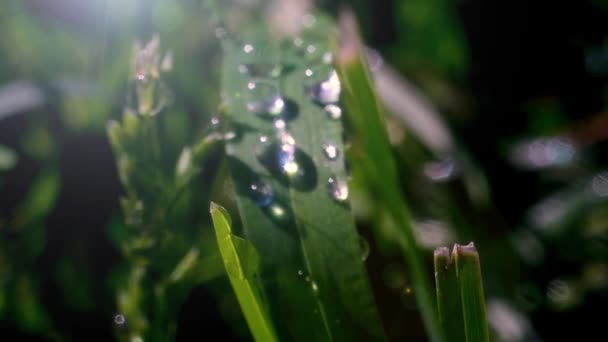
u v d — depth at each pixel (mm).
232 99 103
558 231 139
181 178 99
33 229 135
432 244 135
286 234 90
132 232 99
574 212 140
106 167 143
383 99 144
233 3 144
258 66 108
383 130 103
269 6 142
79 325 131
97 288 134
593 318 129
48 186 138
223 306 133
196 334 132
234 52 111
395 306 137
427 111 143
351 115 115
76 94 140
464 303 83
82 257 137
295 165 95
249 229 91
